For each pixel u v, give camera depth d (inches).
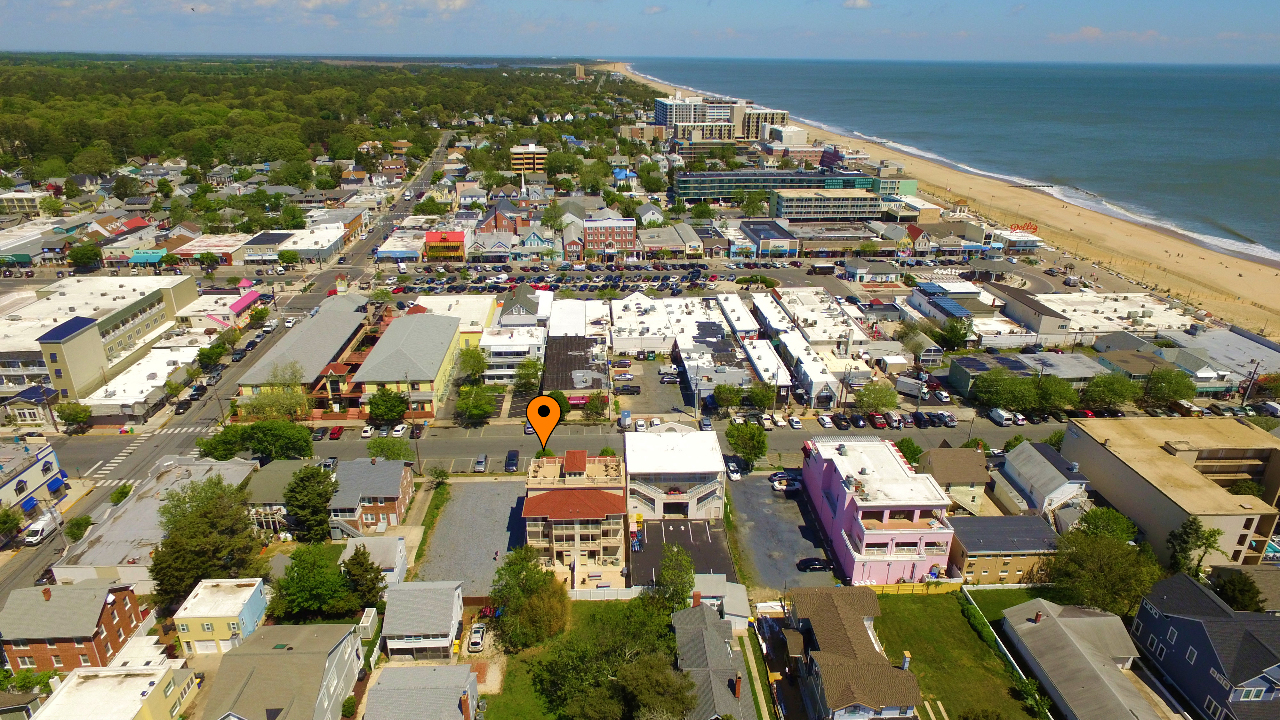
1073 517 3814.0
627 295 7475.4
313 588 3051.2
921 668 3019.2
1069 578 3395.7
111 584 2994.6
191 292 6653.5
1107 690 2711.6
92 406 4891.7
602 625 3176.7
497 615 3245.6
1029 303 6555.1
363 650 2984.7
